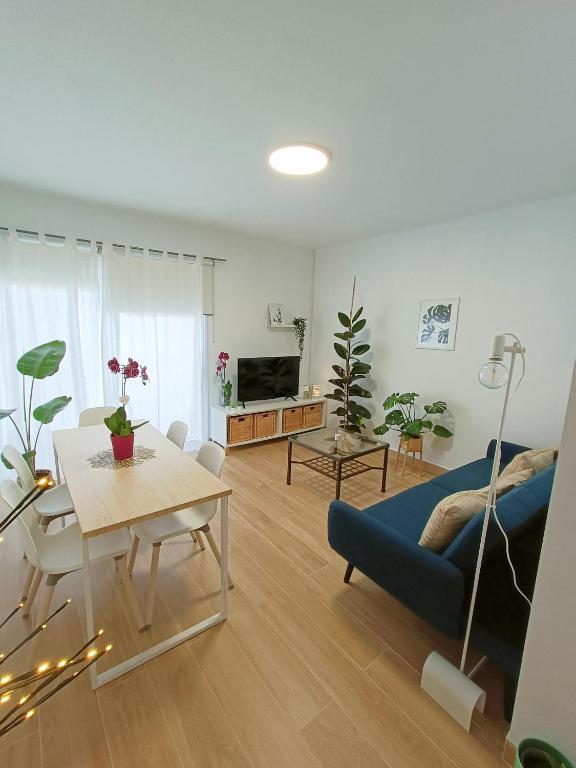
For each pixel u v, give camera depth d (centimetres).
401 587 156
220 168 242
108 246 326
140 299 352
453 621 138
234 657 157
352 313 438
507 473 228
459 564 146
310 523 266
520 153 211
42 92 166
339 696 142
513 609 146
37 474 268
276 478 347
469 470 284
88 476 177
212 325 413
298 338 496
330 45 135
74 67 149
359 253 434
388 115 178
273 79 154
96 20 126
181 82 158
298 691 143
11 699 137
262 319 455
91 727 129
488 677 152
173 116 184
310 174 247
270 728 130
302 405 462
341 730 130
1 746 122
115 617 177
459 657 160
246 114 181
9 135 204
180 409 395
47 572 150
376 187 266
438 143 202
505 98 162
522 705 118
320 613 182
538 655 112
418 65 144
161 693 141
